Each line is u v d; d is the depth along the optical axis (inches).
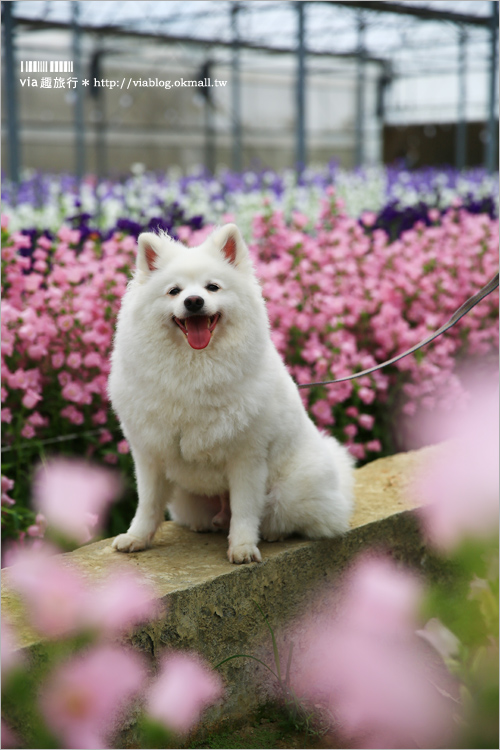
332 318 191.9
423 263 225.9
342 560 121.6
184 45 786.2
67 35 807.1
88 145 909.8
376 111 1098.1
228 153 1022.4
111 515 160.2
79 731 47.1
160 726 52.7
